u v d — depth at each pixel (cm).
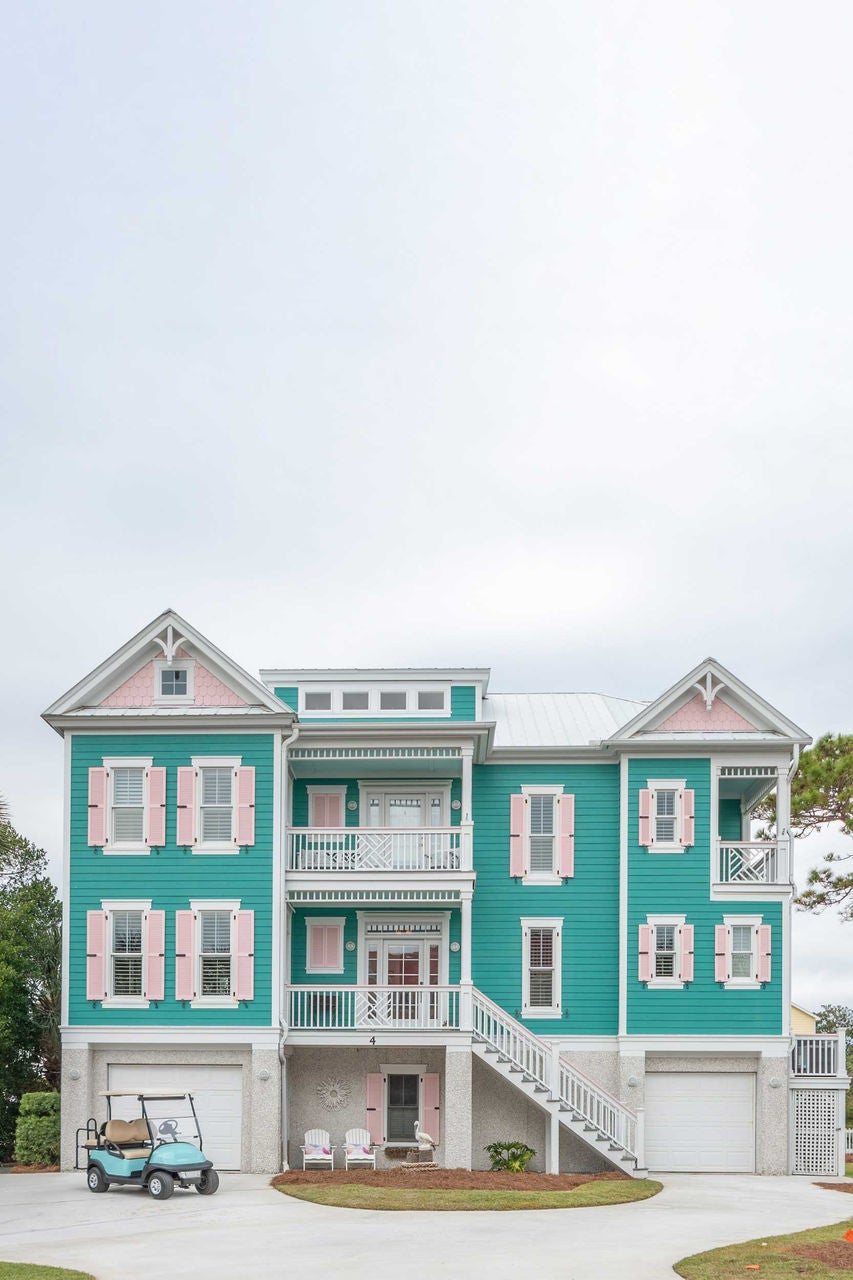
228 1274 2070
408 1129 3669
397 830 3631
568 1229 2505
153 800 3556
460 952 3769
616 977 3744
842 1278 2012
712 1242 2355
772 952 3662
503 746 3834
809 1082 3634
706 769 3753
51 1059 4516
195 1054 3484
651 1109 3656
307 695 3919
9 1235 2469
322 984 3753
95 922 3512
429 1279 2019
